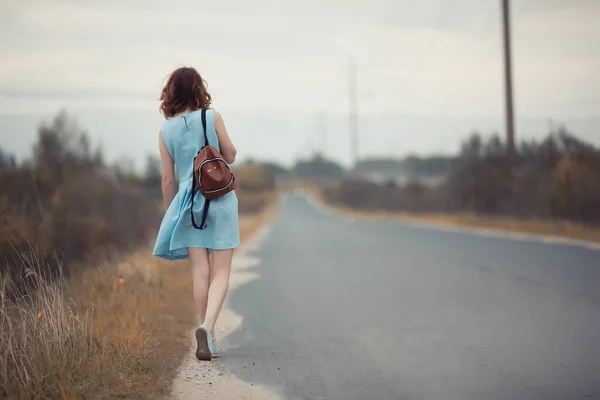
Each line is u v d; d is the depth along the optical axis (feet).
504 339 19.47
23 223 27.22
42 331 15.39
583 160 69.56
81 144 49.37
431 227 92.22
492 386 14.73
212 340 17.39
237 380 15.46
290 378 15.69
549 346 18.39
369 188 225.15
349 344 19.44
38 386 13.38
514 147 85.97
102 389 13.87
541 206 77.05
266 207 255.70
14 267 21.54
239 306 27.45
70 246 30.04
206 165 16.11
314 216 198.70
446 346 18.81
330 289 31.91
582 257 41.70
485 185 90.58
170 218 16.75
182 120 16.61
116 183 51.52
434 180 189.98
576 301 25.66
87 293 24.35
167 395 14.05
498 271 36.40
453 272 36.99
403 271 38.55
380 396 14.17
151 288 27.09
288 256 52.03
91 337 16.76
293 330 21.84
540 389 14.39
